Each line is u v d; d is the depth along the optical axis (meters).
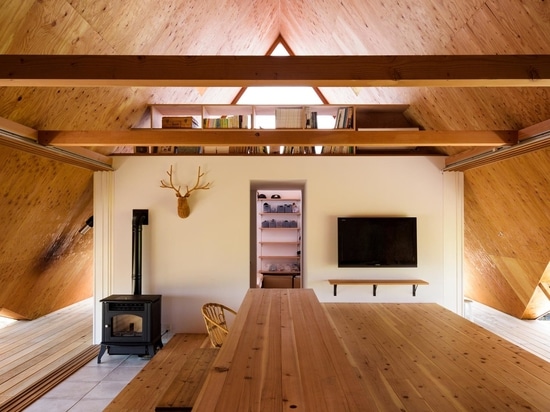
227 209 4.94
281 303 2.34
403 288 4.87
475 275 6.37
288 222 7.65
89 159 4.24
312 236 4.92
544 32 2.41
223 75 2.10
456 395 1.73
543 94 2.90
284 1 4.75
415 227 4.77
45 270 5.42
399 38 3.59
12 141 3.13
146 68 2.10
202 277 4.92
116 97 3.97
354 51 4.51
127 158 4.92
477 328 2.76
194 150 5.04
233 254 4.92
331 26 4.39
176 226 4.92
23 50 2.60
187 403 1.83
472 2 2.63
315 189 4.92
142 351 4.22
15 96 2.95
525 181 3.88
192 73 2.10
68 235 5.27
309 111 4.75
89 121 3.94
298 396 1.09
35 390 3.46
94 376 3.79
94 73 2.08
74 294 6.80
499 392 1.76
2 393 3.40
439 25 3.06
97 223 4.87
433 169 4.90
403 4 3.15
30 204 4.12
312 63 2.11
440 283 4.86
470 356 2.22
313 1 4.20
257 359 1.38
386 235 4.78
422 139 3.57
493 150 3.70
